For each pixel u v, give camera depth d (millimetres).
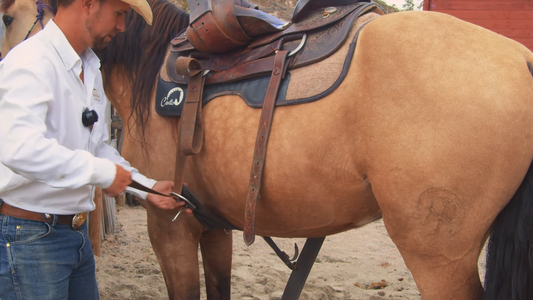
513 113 1224
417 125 1267
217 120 1688
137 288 2781
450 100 1246
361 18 1528
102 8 1365
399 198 1294
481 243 1323
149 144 1903
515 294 1232
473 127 1227
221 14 1671
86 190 1400
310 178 1470
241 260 3420
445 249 1284
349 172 1407
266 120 1511
